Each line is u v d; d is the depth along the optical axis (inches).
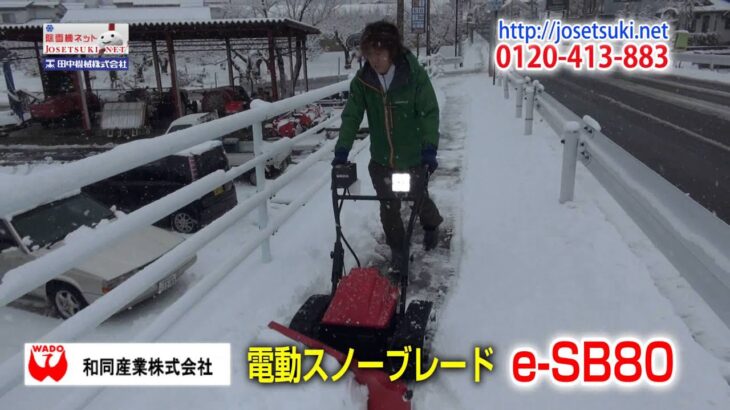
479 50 1993.1
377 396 115.6
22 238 197.8
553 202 255.8
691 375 126.8
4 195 80.4
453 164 338.0
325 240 207.3
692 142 415.8
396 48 150.5
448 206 255.6
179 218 317.7
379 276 135.5
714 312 153.2
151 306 196.7
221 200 329.1
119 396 116.1
